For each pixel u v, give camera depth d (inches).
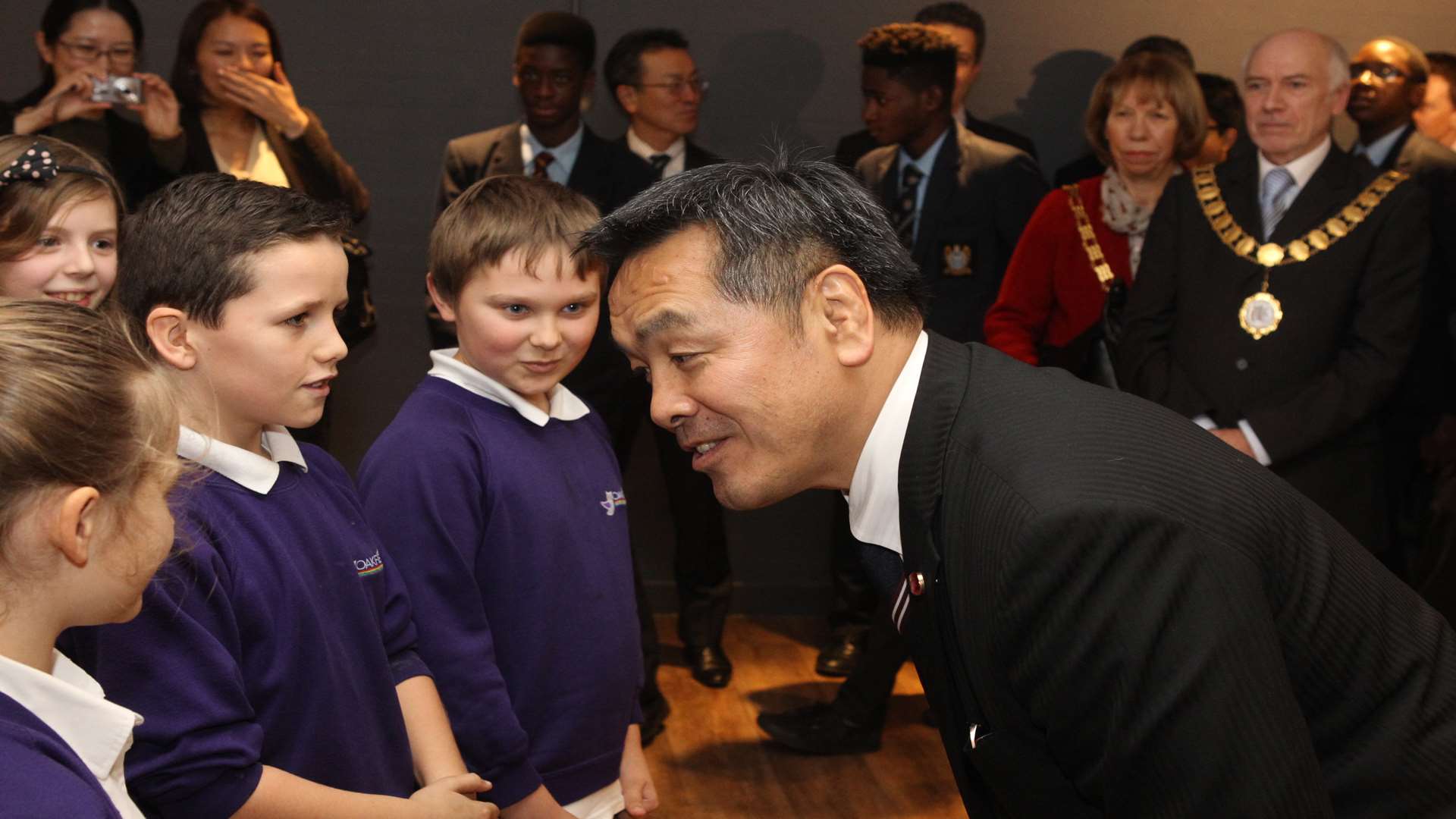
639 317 43.4
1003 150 137.4
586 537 69.1
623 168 139.7
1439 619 45.0
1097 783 38.9
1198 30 161.2
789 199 43.6
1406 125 141.3
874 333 43.9
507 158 140.0
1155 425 42.1
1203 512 38.7
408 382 161.8
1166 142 115.9
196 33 122.6
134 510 36.4
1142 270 110.9
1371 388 100.7
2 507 33.7
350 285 121.0
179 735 44.9
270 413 52.1
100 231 72.2
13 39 149.4
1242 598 37.5
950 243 135.3
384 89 156.6
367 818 50.1
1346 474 104.0
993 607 39.2
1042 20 160.6
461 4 155.9
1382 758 41.4
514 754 62.7
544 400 71.5
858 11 158.6
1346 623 41.4
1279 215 105.3
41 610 35.5
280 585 49.9
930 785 115.5
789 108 159.8
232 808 45.9
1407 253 102.3
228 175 54.4
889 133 135.7
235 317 50.6
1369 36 161.6
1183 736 36.4
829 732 121.0
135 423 36.1
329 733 51.2
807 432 44.2
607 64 141.9
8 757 31.5
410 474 63.8
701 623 139.7
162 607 45.1
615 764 70.5
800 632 158.6
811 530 165.9
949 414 43.3
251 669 49.0
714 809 109.7
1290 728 36.9
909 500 43.1
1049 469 39.3
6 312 35.5
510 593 65.5
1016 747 42.0
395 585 59.6
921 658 45.9
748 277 42.4
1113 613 37.0
